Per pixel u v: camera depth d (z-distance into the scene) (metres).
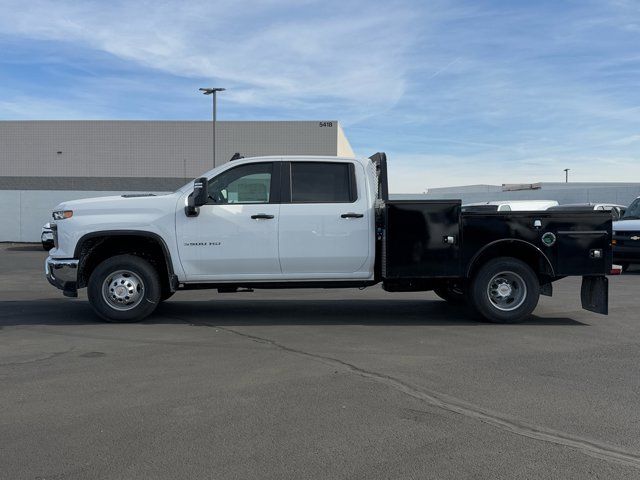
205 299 10.90
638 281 13.91
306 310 9.66
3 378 5.70
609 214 8.34
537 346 7.11
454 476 3.71
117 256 8.35
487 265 8.35
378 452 4.06
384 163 8.56
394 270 8.14
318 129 45.84
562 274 8.32
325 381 5.65
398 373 5.92
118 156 48.03
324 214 8.22
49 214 30.03
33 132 48.44
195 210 8.08
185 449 4.10
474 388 5.46
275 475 3.72
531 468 3.83
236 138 46.69
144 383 5.56
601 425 4.57
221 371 5.96
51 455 4.00
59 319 8.75
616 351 6.87
